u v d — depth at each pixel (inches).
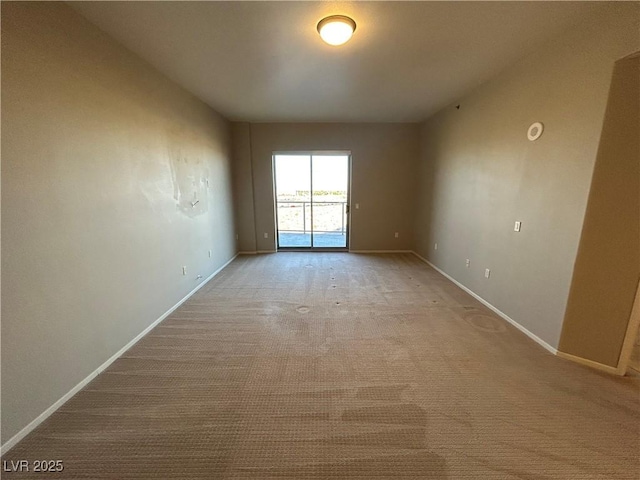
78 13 74.9
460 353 92.0
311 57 104.2
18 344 60.0
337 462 55.5
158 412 67.7
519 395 73.2
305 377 80.4
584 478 52.3
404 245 239.1
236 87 135.6
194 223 147.6
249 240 233.8
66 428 63.1
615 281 79.5
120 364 86.7
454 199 162.4
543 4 73.8
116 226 89.8
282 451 57.7
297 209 263.9
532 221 101.6
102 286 83.8
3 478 52.0
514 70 110.1
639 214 74.7
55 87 68.3
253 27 84.1
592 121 78.9
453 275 165.0
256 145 221.6
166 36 88.3
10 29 58.1
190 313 122.6
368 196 230.4
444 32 87.8
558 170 90.4
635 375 80.7
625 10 69.9
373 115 194.4
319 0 71.9
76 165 74.5
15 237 59.2
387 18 80.2
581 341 86.1
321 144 221.1
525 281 105.1
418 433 61.9
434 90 141.9
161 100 116.3
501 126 118.8
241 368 84.6
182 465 54.9
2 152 56.7
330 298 138.5
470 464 55.0
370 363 86.7
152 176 109.9
